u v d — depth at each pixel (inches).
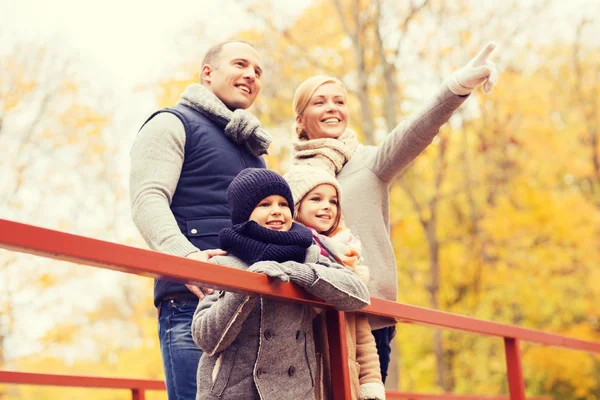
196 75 494.9
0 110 528.7
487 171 573.0
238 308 88.8
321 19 515.8
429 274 563.8
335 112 139.5
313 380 97.0
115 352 585.0
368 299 99.7
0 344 505.7
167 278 80.6
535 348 521.3
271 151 502.0
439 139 559.2
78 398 562.3
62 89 546.3
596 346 196.1
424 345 589.0
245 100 134.8
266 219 98.1
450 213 579.5
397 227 566.6
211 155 122.6
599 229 521.0
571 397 544.4
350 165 136.3
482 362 560.4
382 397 110.3
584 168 570.3
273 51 512.7
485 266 541.6
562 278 518.6
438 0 527.2
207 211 120.3
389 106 490.6
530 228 523.5
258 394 92.8
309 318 99.6
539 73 588.1
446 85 124.3
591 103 584.4
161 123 121.6
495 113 579.2
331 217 118.3
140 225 113.9
